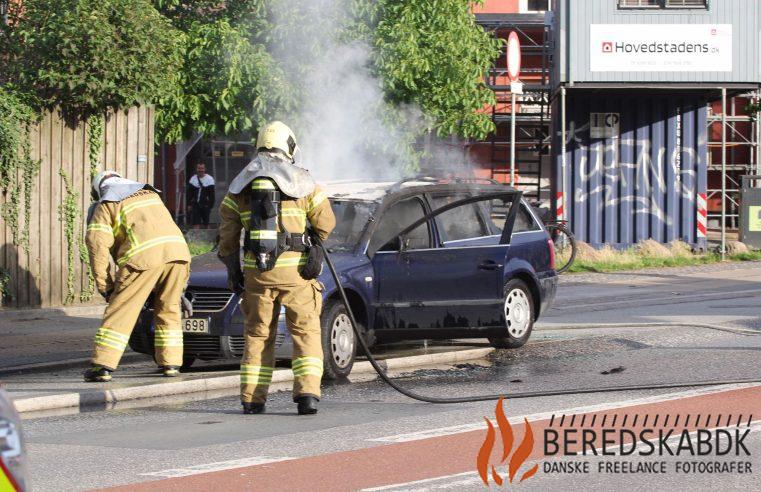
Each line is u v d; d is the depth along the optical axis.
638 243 49.78
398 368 21.33
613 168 50.12
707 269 44.94
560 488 11.42
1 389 7.32
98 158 31.48
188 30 39.84
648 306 31.81
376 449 13.40
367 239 21.08
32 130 30.06
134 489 11.59
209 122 40.50
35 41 29.83
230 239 16.20
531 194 60.78
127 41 30.48
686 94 49.75
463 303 22.23
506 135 61.34
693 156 50.03
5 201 29.64
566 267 30.80
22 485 6.87
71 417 16.61
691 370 19.45
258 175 15.83
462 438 14.00
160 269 19.36
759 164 64.44
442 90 41.22
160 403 17.89
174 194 58.84
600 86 47.44
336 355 19.75
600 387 17.84
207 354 20.23
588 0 47.16
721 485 11.52
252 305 16.19
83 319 29.42
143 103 31.42
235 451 13.45
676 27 47.22
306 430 14.84
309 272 16.00
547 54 58.97
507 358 22.20
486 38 42.88
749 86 47.38
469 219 22.97
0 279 29.58
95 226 19.22
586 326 26.42
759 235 51.56
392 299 21.14
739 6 47.16
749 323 26.50
